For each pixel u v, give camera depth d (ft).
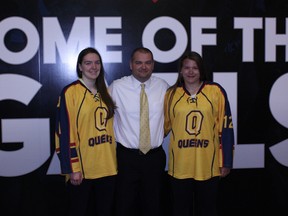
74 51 8.04
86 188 6.38
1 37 7.89
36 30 7.94
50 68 8.02
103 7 8.04
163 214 8.31
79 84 6.36
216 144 6.48
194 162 6.41
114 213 7.24
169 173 6.66
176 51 8.22
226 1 8.27
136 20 8.11
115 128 6.79
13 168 8.05
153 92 6.70
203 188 6.49
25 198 8.11
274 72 8.46
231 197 8.52
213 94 6.40
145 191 6.68
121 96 6.64
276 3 8.39
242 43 8.36
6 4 7.86
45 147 8.09
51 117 8.08
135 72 6.51
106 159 6.37
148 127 6.54
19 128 8.03
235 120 8.44
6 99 7.97
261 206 8.57
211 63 8.30
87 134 6.24
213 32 8.27
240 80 8.39
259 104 8.47
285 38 8.43
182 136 6.39
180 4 8.18
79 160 6.28
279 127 8.54
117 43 8.10
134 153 6.55
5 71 7.93
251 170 8.54
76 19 8.00
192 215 7.55
